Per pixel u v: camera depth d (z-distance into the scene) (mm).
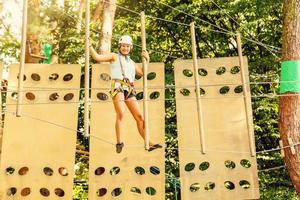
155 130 8133
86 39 7105
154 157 8102
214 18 16266
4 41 15070
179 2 16484
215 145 8047
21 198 7992
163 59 16766
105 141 8039
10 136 8148
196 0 15773
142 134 7449
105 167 8078
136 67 7758
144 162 8086
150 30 16656
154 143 8086
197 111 7891
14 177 8039
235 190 7914
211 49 16828
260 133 15289
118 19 15836
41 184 8031
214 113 8172
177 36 16844
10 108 8234
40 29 11164
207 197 7895
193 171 7984
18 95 6984
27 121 8219
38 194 8008
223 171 7984
